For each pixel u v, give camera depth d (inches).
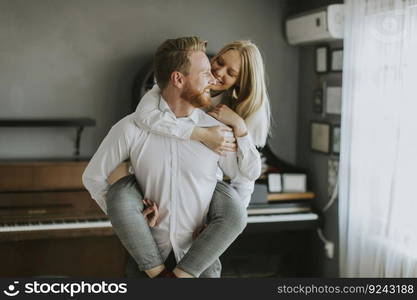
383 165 137.9
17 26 160.6
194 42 62.4
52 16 163.2
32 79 163.2
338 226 166.1
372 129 141.3
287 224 167.0
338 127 164.6
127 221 63.0
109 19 167.9
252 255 175.8
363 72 143.2
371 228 142.9
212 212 65.7
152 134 63.1
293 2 184.2
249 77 67.4
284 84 185.9
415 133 127.0
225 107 66.2
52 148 167.5
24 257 155.9
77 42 165.9
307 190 181.3
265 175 178.2
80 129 164.6
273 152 180.7
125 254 162.2
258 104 68.0
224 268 177.8
